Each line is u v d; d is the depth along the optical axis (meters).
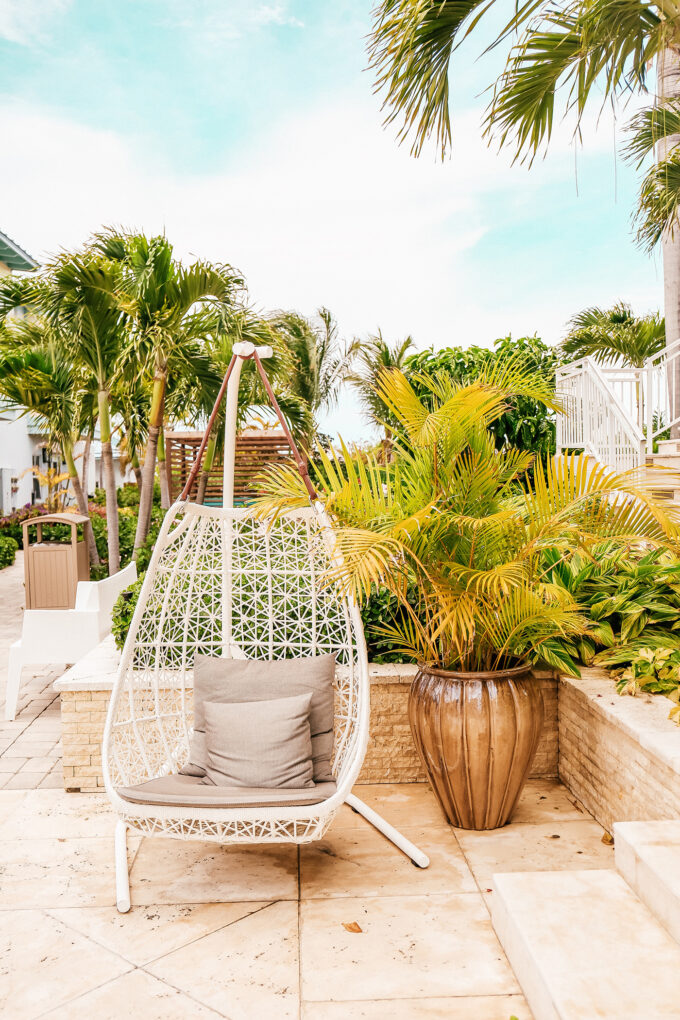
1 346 9.82
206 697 3.40
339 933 2.58
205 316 8.20
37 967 2.41
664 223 5.54
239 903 2.79
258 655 3.98
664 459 6.80
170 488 10.37
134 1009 2.21
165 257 7.80
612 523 3.26
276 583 3.79
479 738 3.13
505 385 3.38
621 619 3.99
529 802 3.63
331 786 2.99
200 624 3.75
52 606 8.75
